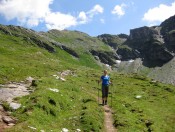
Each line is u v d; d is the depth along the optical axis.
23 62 70.88
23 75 46.09
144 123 29.72
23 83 38.34
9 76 42.69
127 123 27.89
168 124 31.12
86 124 24.92
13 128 19.33
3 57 76.38
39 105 24.86
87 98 35.12
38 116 23.17
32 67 57.41
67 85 37.81
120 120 28.42
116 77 72.00
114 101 38.16
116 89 51.88
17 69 49.34
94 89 48.19
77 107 30.31
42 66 68.69
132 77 73.94
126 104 37.41
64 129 22.83
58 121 24.62
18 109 24.02
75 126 24.38
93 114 27.78
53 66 72.81
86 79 59.62
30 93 29.94
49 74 54.00
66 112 27.66
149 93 50.31
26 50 123.75
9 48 111.25
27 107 24.12
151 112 35.03
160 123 30.67
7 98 27.23
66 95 31.83
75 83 47.91
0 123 20.67
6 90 30.67
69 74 63.97
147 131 27.56
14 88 32.62
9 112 23.31
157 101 43.47
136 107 36.41
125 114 31.53
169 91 53.78
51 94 28.83
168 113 35.91
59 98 29.14
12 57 84.81
